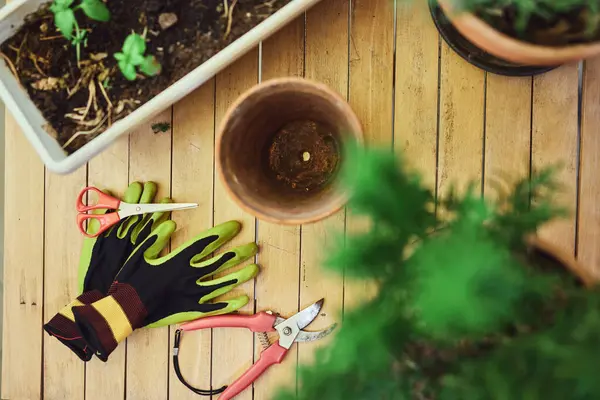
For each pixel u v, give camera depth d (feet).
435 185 2.75
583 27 1.89
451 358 1.50
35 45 2.64
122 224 2.97
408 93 2.79
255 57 2.87
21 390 3.11
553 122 2.71
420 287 1.25
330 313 2.87
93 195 3.02
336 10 2.80
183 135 2.95
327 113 2.56
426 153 2.79
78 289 3.05
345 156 2.46
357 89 2.81
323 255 2.66
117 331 2.81
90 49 2.64
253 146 2.68
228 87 2.90
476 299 1.11
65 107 2.65
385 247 1.42
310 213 2.40
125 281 2.89
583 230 2.70
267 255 2.93
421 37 2.76
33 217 3.08
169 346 3.02
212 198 2.95
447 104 2.77
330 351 1.49
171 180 2.97
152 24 2.60
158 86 2.61
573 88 2.68
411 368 1.49
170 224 2.90
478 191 2.75
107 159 3.01
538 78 2.71
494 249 1.26
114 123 2.57
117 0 2.60
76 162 2.54
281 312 2.92
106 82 2.64
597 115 2.68
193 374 2.99
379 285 1.49
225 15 2.57
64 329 2.86
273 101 2.49
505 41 1.91
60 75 2.65
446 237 1.32
